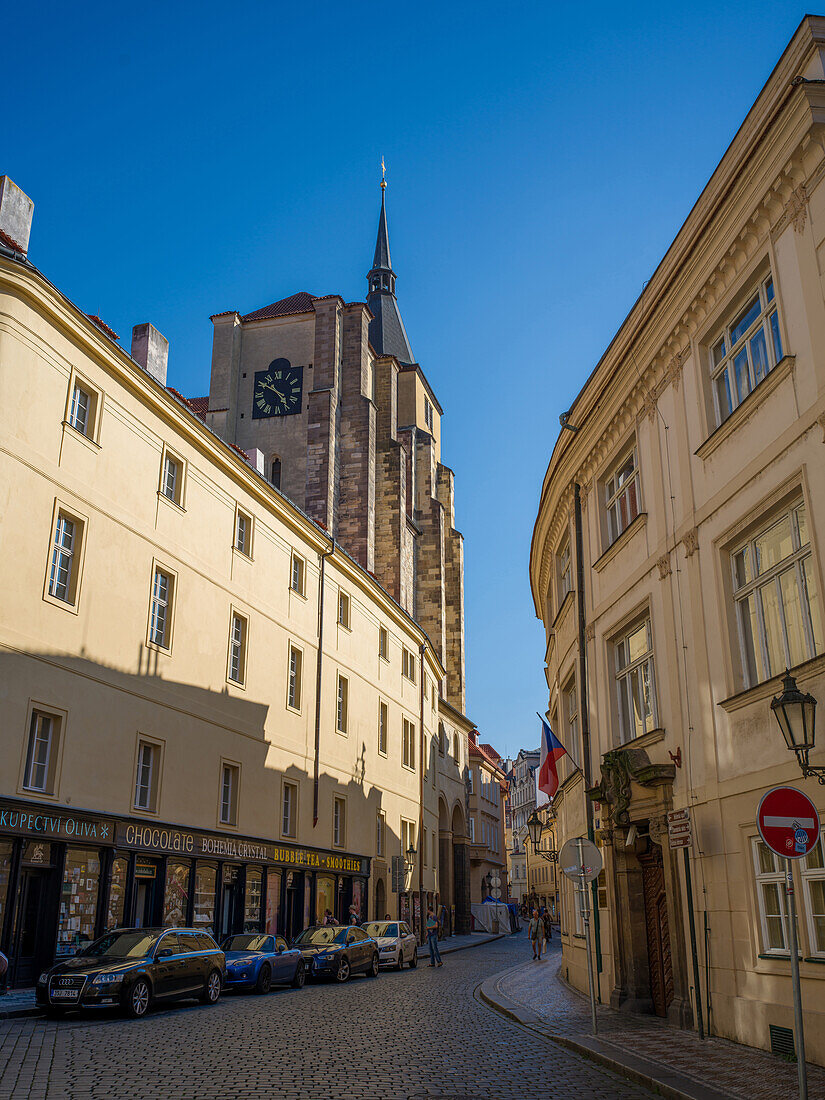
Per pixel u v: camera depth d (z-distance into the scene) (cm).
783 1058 1159
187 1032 1500
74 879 2197
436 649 6669
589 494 2144
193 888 2658
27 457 2203
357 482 5759
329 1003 2041
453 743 6488
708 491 1492
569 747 2603
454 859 6494
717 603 1440
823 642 1157
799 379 1230
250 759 3092
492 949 4744
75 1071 1113
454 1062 1236
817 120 1188
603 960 1942
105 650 2417
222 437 5919
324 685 3766
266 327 6191
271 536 3412
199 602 2886
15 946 2023
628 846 1791
